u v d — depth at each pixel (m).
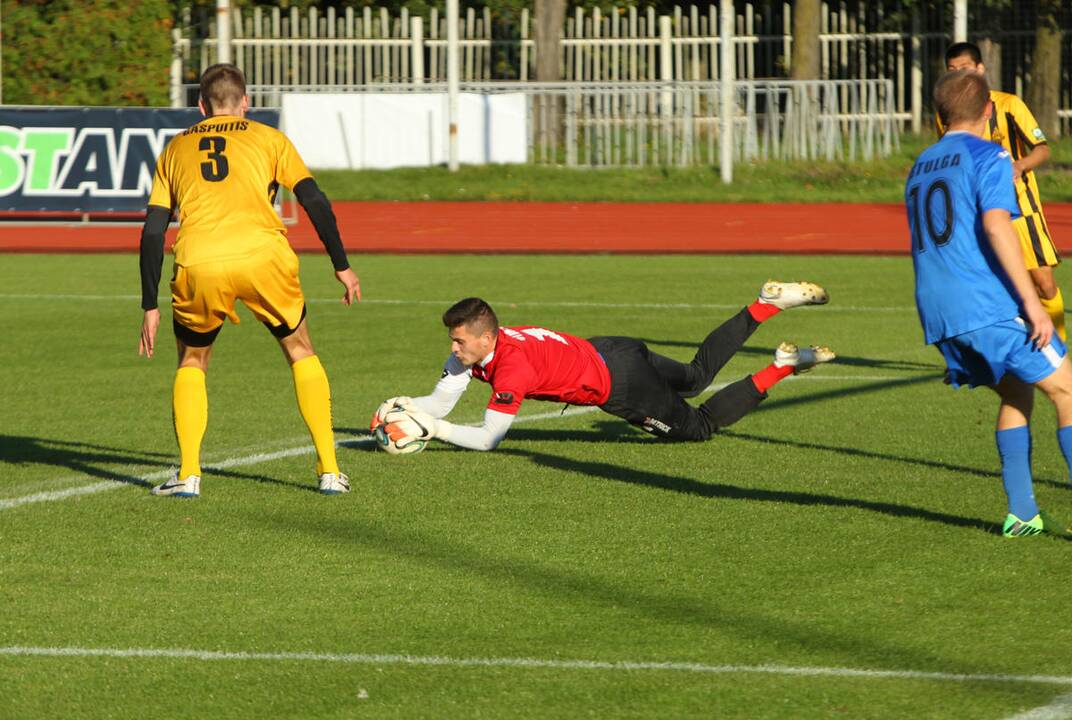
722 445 26.11
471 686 14.48
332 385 32.19
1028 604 16.91
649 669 14.91
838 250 62.12
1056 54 112.88
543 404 30.38
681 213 82.31
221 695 14.33
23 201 65.12
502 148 106.44
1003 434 19.73
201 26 117.12
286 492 22.73
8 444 26.55
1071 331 39.31
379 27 118.62
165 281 51.62
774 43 131.62
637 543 19.67
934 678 14.61
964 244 18.72
